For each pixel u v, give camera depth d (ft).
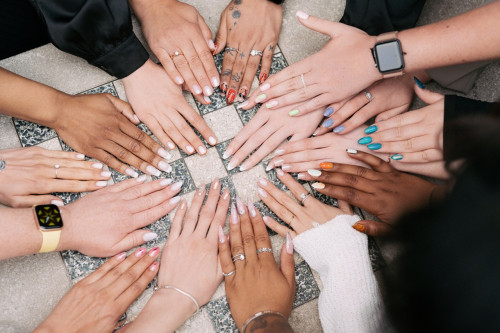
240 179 5.14
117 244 4.71
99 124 4.94
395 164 4.90
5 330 4.48
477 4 5.21
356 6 4.98
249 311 4.30
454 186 2.42
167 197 4.94
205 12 5.75
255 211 4.88
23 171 4.80
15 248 4.32
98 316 4.42
